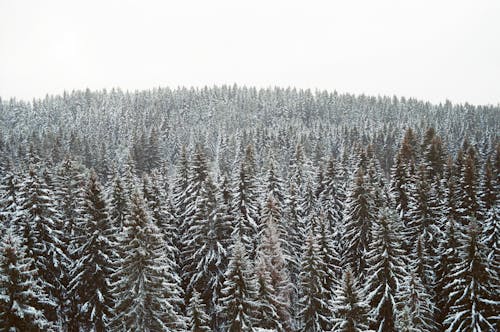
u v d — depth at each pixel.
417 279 27.86
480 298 29.75
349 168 70.75
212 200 36.91
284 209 45.06
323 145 113.50
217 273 36.44
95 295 27.55
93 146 106.06
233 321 26.62
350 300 25.28
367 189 40.12
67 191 37.69
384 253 30.20
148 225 24.11
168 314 24.33
